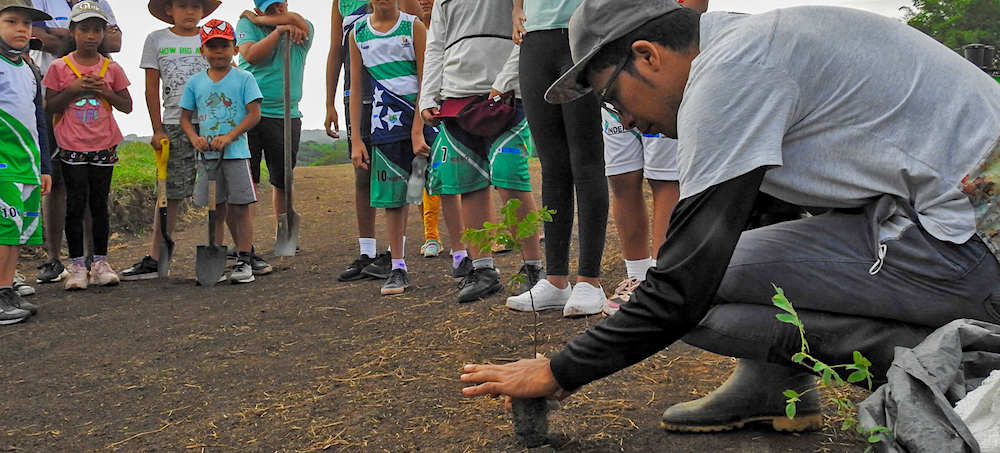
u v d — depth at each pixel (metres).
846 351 1.76
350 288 4.67
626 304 1.72
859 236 1.73
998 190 1.56
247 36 5.62
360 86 4.66
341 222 8.57
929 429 1.39
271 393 2.79
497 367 1.94
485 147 3.97
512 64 3.66
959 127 1.61
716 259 1.58
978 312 1.64
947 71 1.65
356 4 5.02
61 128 5.07
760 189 1.78
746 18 1.72
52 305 4.66
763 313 1.81
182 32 5.56
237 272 5.20
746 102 1.59
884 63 1.64
